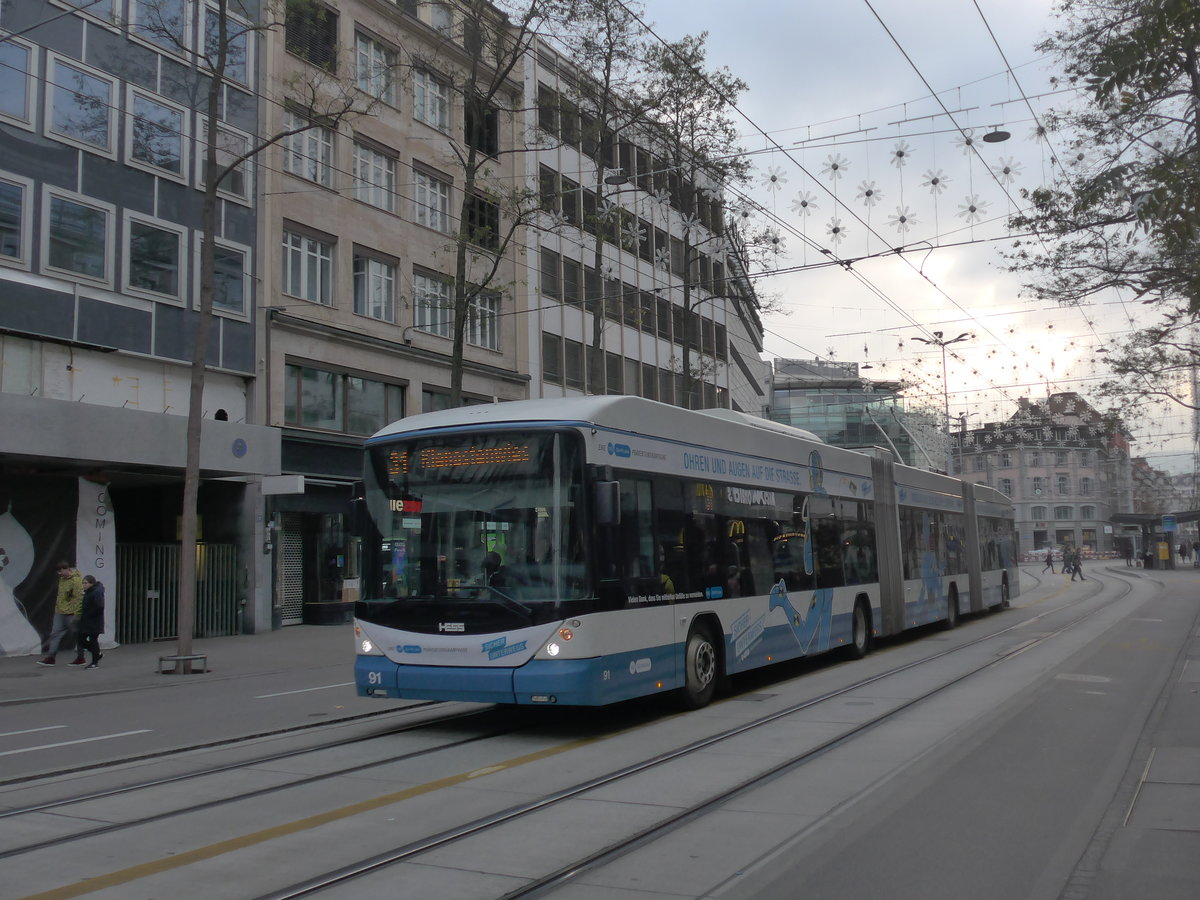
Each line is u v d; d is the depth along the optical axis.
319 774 8.73
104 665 18.75
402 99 30.62
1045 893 5.55
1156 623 24.41
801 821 7.04
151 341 23.25
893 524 19.73
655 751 9.62
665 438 11.80
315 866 6.06
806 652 15.09
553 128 29.45
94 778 8.75
